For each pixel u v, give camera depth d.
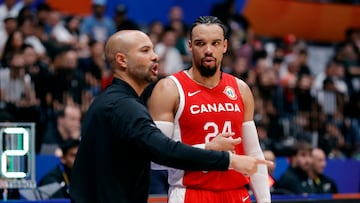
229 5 18.23
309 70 17.41
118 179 5.48
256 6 19.80
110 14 17.86
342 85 17.33
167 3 18.61
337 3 20.88
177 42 16.27
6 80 12.62
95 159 5.54
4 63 12.78
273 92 15.06
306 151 10.91
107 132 5.50
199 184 6.64
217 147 5.79
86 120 5.68
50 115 12.34
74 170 5.66
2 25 15.09
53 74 13.09
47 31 15.03
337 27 20.78
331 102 15.59
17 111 11.87
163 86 6.77
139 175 5.57
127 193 5.50
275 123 14.53
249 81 14.99
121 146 5.48
